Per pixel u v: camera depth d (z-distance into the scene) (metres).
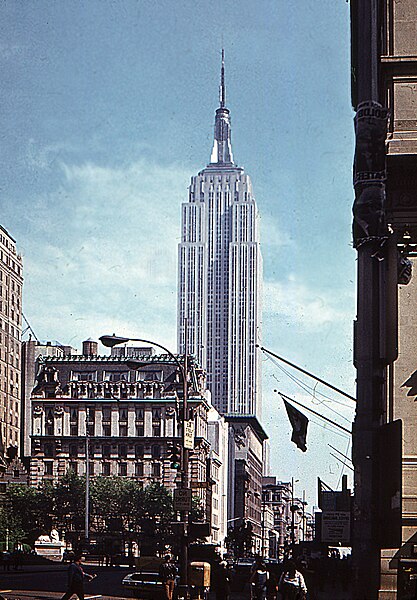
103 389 192.12
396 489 28.34
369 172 29.95
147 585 55.47
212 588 73.44
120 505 165.38
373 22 30.31
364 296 29.77
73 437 190.00
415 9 45.75
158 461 188.38
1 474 169.50
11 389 188.88
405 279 44.00
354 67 52.31
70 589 42.84
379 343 29.50
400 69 44.66
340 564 83.12
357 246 30.19
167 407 189.62
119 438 189.38
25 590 61.66
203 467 193.25
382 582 40.38
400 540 28.14
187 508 51.94
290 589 46.16
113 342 52.66
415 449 43.41
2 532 153.00
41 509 165.25
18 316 194.75
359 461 28.72
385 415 42.25
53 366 195.25
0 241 181.00
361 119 30.05
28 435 199.50
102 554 147.00
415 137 43.69
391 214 43.12
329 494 47.12
